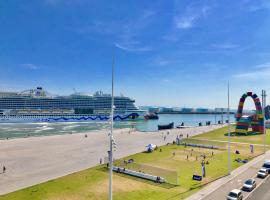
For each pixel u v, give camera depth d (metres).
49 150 86.81
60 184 45.97
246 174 52.91
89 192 41.97
